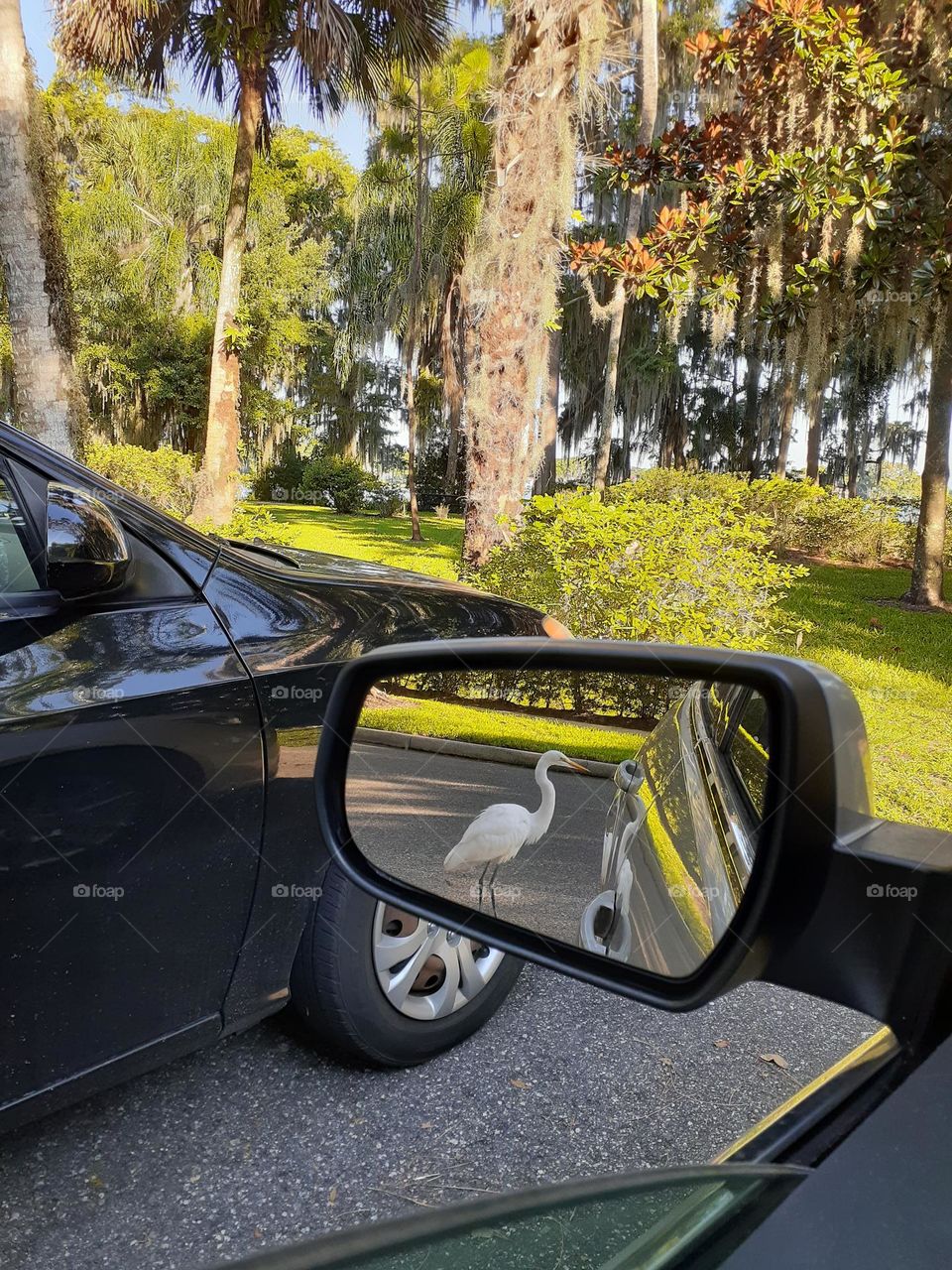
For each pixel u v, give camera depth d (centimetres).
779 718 65
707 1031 268
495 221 1051
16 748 157
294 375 3525
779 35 671
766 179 686
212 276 3022
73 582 172
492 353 1065
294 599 215
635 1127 220
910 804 496
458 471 3672
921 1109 59
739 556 794
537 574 840
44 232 637
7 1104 160
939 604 1376
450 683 174
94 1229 179
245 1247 176
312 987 216
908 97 842
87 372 3014
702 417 3647
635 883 138
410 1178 198
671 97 2125
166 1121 213
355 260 3027
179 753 180
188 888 184
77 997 168
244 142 1523
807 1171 60
